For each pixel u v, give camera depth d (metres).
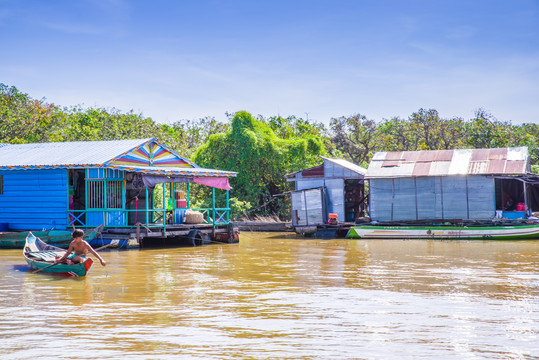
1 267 17.97
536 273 16.56
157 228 25.14
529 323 10.36
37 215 25.92
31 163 25.81
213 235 27.86
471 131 54.59
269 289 13.95
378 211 31.17
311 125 60.44
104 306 11.84
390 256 21.36
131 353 8.54
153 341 9.16
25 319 10.63
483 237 28.34
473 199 29.42
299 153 42.84
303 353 8.56
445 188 29.92
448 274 16.42
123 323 10.34
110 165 24.25
